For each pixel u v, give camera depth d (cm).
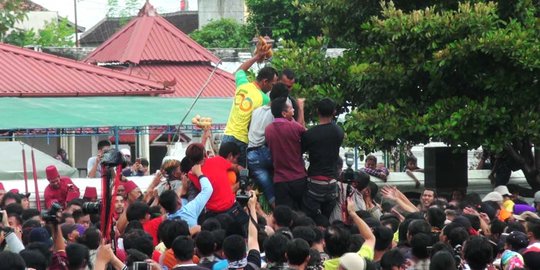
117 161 1523
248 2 6138
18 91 3644
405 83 2605
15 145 2938
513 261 1548
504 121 2509
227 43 6444
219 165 1792
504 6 2617
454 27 2503
